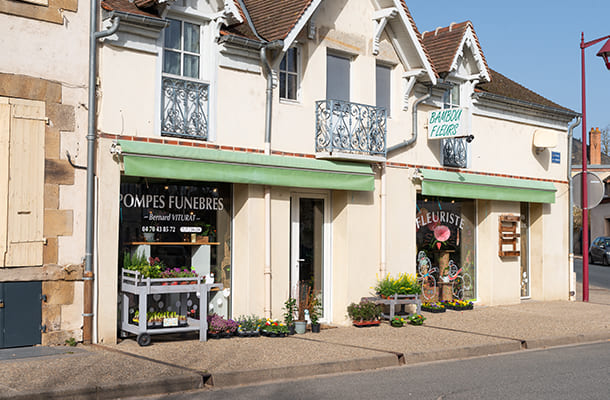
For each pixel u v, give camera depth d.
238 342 10.82
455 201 16.34
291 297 12.93
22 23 9.75
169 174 10.73
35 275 9.80
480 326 13.20
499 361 10.23
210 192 11.98
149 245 11.17
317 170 12.64
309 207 13.44
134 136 10.69
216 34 11.66
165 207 11.38
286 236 12.55
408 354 10.08
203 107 11.58
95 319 10.26
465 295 16.53
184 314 11.09
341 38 13.60
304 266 13.30
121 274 10.70
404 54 14.76
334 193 13.77
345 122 13.16
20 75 9.73
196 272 11.70
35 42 9.86
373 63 14.19
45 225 9.90
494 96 16.67
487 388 8.17
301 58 13.16
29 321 9.79
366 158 13.34
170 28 11.34
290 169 12.25
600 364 9.89
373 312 13.07
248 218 12.02
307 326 12.59
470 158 16.30
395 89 14.74
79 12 10.25
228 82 11.85
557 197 18.84
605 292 21.62
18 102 9.71
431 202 15.73
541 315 15.06
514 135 17.56
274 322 11.71
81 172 10.21
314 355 9.77
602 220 47.66
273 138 12.45
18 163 9.70
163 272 10.85
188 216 11.66
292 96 13.08
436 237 15.80
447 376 8.96
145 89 10.84
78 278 10.12
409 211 14.75
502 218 16.84
